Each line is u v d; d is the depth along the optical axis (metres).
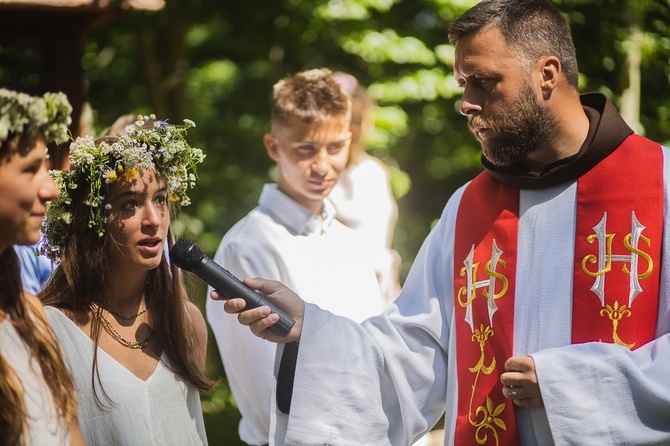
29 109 2.67
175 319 3.54
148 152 3.39
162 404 3.40
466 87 3.66
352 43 9.62
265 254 4.79
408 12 10.22
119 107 11.11
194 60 11.62
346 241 5.02
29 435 2.71
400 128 9.89
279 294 3.77
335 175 4.91
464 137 11.38
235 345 4.69
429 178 12.52
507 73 3.57
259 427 4.73
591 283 3.59
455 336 3.85
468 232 3.90
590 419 3.36
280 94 4.91
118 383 3.33
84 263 3.39
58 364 2.87
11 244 2.76
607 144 3.67
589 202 3.65
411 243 12.24
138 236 3.39
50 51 6.74
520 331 3.66
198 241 10.27
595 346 3.44
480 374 3.72
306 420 3.70
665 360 3.39
